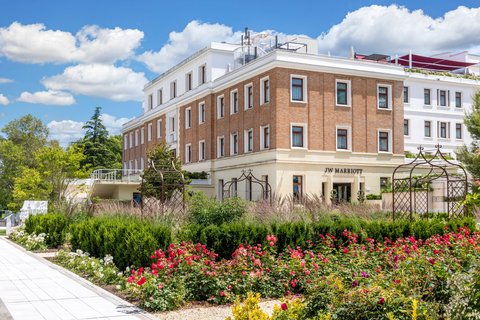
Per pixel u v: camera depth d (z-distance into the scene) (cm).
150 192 3033
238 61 4400
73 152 3469
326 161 3597
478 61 5897
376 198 3556
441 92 4947
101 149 7838
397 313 646
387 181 3825
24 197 3434
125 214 1895
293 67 3519
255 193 3669
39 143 6444
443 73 4934
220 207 1773
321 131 3603
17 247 2177
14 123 6594
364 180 3741
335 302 691
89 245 1630
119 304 979
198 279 1003
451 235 1310
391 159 3859
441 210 2881
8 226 3061
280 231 1416
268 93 3588
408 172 3884
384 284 757
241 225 1377
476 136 3741
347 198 3700
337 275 974
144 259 1224
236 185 3928
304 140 3541
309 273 1041
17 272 1404
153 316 876
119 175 4675
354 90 3750
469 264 930
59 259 1647
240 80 3919
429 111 4834
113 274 1223
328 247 1261
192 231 1339
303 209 1716
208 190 4225
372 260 1091
